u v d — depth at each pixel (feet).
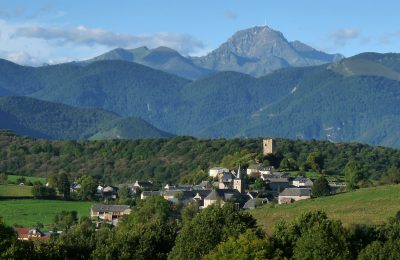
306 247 374.84
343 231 390.63
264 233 418.72
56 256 407.64
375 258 371.76
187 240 412.77
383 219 577.84
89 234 532.32
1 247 386.52
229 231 406.82
